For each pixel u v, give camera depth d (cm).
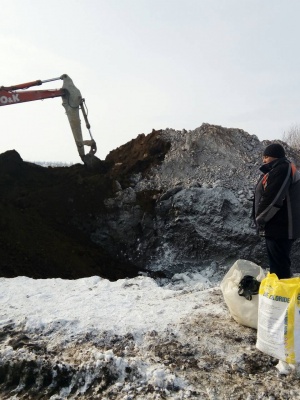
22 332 457
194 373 364
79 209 1181
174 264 1131
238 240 1130
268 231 429
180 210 1169
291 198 419
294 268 1095
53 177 1321
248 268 455
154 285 595
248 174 1273
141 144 1485
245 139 1455
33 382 396
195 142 1366
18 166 1294
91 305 514
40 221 1056
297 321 348
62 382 387
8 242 860
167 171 1300
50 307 516
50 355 409
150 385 354
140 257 1150
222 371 365
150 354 394
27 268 820
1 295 564
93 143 1355
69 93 1273
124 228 1173
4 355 416
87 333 437
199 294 538
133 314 478
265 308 370
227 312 470
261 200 423
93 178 1276
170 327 439
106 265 1033
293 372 348
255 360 373
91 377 378
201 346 401
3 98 1151
